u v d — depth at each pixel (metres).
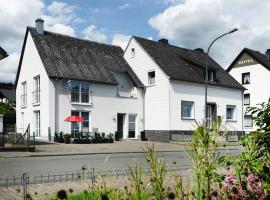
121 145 24.45
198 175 3.40
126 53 34.66
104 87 29.91
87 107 28.72
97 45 33.84
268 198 3.27
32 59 30.33
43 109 27.86
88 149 20.86
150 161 3.68
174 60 33.94
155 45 34.75
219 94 34.62
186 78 31.59
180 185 3.66
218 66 38.31
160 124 30.86
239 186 3.51
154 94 31.59
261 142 3.67
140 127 32.03
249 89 44.25
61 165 13.80
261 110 4.16
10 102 48.75
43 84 28.00
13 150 18.66
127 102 31.30
